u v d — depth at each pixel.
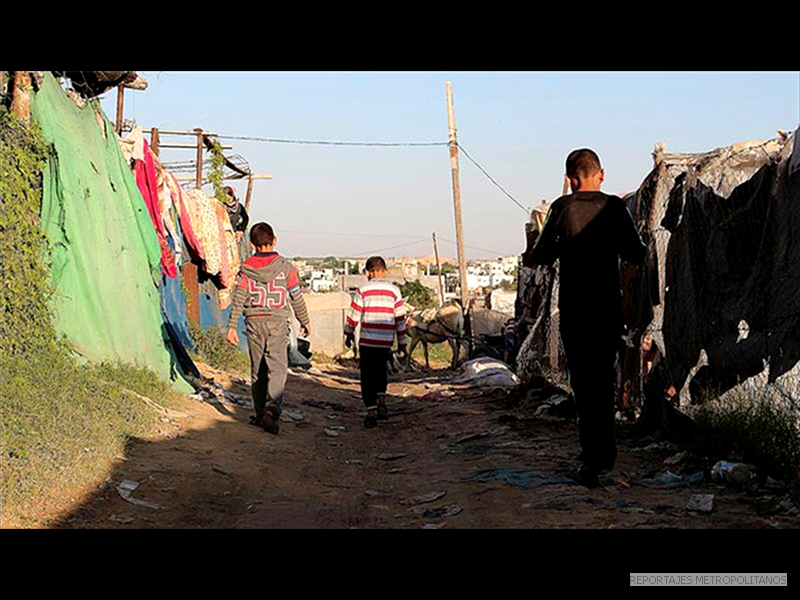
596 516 5.12
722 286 7.48
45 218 8.05
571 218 6.04
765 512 5.12
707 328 7.66
